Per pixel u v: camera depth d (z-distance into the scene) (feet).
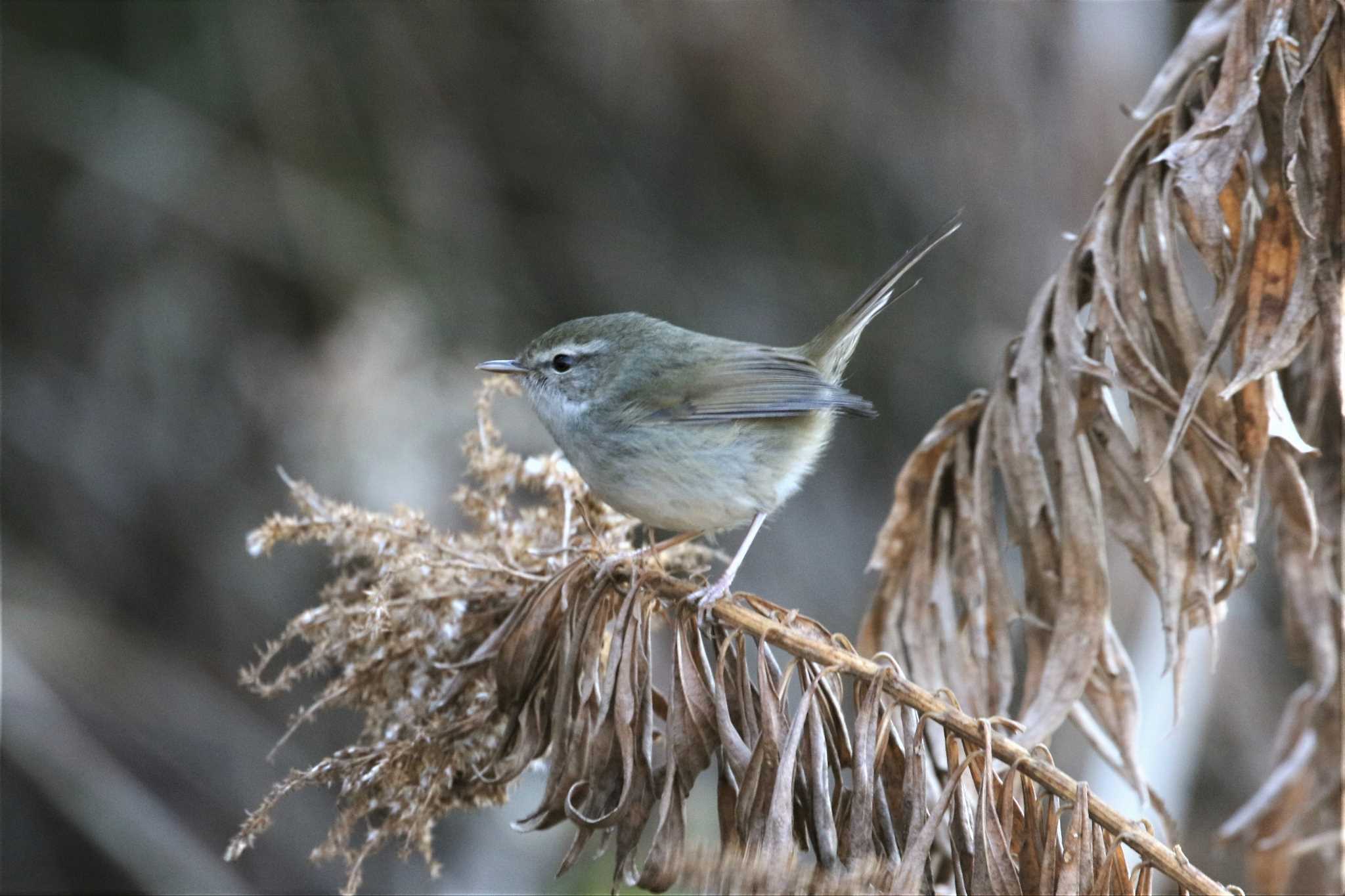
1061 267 18.01
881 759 14.96
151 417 42.39
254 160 43.24
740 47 42.06
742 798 14.71
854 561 42.83
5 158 43.34
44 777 39.32
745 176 44.29
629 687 15.47
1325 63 16.05
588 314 44.21
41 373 43.16
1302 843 22.62
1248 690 39.86
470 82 44.29
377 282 42.01
